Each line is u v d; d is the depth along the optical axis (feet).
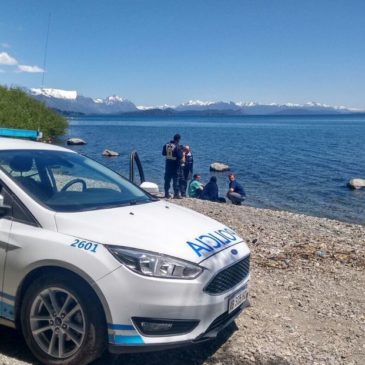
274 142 143.84
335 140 156.04
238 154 100.99
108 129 228.43
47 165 11.66
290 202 47.16
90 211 10.12
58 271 9.12
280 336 11.27
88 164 13.03
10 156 11.13
